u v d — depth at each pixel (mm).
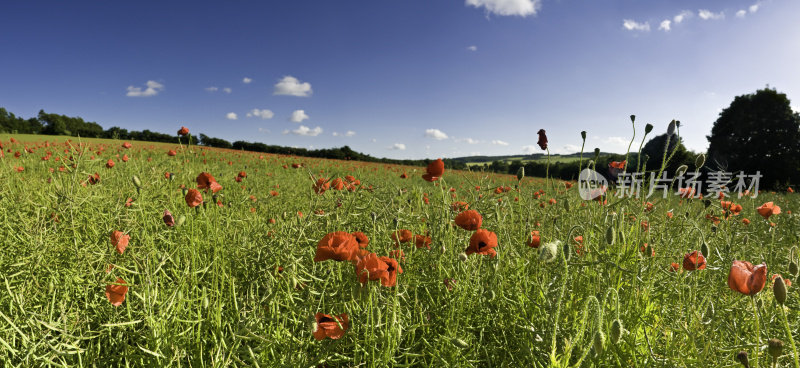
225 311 1918
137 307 1903
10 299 1796
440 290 2270
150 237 2254
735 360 1790
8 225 2332
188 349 1700
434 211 2740
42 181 4281
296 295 2008
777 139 27891
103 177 4008
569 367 1508
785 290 1185
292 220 2582
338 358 1819
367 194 3043
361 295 1613
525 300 2129
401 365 1698
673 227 2625
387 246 2402
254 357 1542
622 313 1887
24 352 1471
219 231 2539
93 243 2355
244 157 16453
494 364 2016
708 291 2113
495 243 1972
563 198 2686
